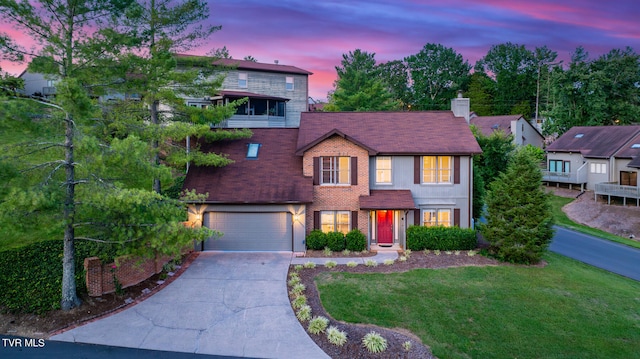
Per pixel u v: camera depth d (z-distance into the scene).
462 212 20.81
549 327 12.23
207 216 19.41
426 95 78.50
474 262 17.98
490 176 26.88
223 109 20.28
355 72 47.91
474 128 28.97
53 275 13.88
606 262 20.67
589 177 37.41
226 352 10.59
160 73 17.56
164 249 11.75
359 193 20.06
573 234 27.16
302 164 21.00
